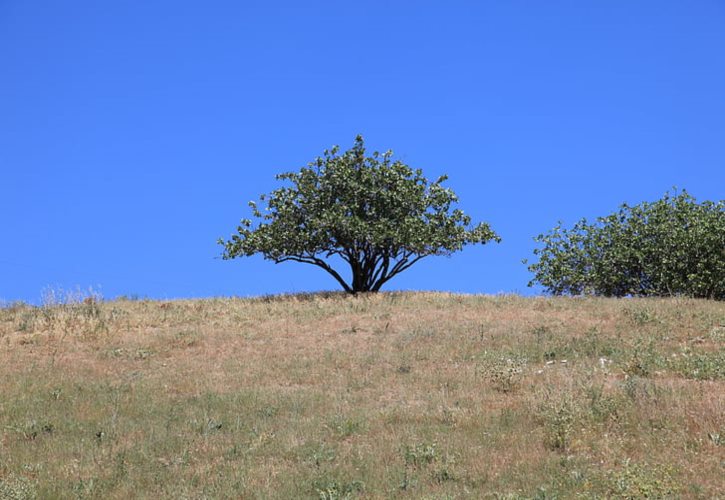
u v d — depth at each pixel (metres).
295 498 9.80
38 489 10.27
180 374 17.44
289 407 14.39
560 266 34.75
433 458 11.08
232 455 11.77
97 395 15.58
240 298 29.33
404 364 17.69
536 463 10.66
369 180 29.56
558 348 18.47
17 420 13.73
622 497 9.23
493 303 25.73
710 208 33.91
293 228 28.92
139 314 24.84
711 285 31.45
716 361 16.06
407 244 28.53
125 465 11.35
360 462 11.12
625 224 34.66
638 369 15.90
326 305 26.14
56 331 21.91
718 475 9.79
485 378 15.88
